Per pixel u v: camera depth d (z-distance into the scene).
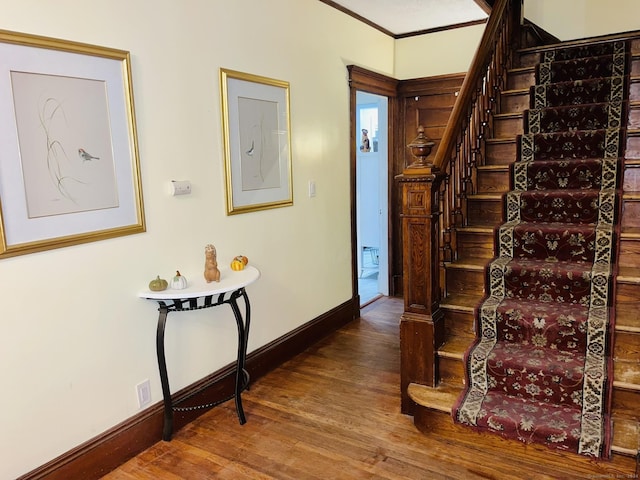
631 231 2.57
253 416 2.70
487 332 2.56
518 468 2.16
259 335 3.22
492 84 3.51
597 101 3.41
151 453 2.38
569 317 2.34
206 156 2.69
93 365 2.17
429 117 4.64
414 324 2.54
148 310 2.41
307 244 3.67
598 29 4.57
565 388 2.23
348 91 4.07
